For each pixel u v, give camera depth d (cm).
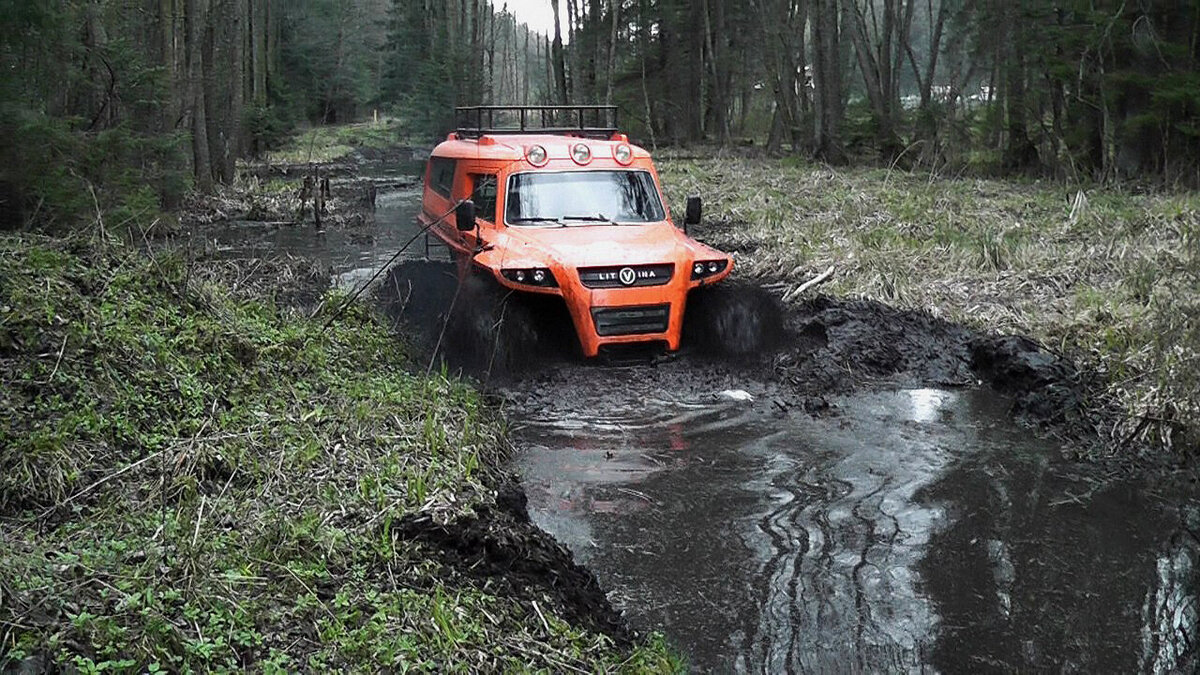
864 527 641
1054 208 1838
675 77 4700
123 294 770
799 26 3966
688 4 4547
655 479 721
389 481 588
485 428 762
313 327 898
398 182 3231
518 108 1288
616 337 966
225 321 810
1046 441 801
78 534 494
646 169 1136
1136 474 733
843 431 822
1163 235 1456
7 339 633
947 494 695
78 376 631
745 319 1015
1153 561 598
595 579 561
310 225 2089
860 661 494
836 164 3231
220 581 450
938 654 500
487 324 949
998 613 539
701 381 941
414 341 980
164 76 1736
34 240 846
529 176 1095
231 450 596
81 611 413
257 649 413
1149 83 2288
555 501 683
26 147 1238
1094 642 512
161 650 393
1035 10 2595
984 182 2364
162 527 500
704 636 515
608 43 4797
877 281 1209
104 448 577
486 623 465
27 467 537
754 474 730
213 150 2689
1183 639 515
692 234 1728
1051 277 1239
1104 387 876
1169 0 2405
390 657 414
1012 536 630
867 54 3394
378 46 7350
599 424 834
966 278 1274
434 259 1330
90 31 1639
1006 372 938
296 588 460
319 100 6862
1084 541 624
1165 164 2284
